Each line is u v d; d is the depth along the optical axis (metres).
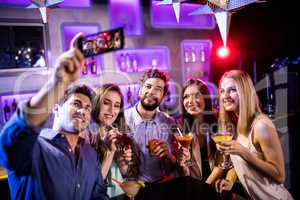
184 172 2.18
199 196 1.75
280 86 4.22
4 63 3.39
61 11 3.76
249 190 2.04
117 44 1.15
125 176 2.12
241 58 5.08
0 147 1.35
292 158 3.73
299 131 3.85
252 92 2.09
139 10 4.43
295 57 4.51
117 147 2.06
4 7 3.39
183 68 4.83
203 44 5.03
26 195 1.54
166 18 4.77
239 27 5.01
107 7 4.12
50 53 3.67
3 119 3.42
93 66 4.00
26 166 1.44
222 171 2.25
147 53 4.59
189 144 2.14
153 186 1.94
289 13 4.52
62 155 1.61
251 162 1.91
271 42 4.78
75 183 1.63
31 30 3.56
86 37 1.16
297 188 3.49
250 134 2.06
